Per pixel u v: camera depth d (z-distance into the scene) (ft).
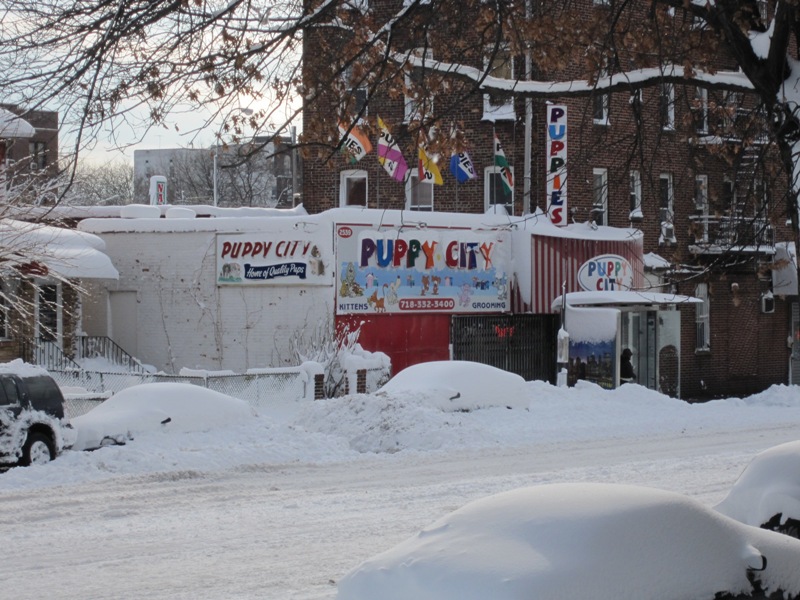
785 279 256.93
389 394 148.46
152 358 203.92
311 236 195.42
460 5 73.51
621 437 146.00
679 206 221.66
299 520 86.43
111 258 205.77
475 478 109.29
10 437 112.16
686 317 246.68
